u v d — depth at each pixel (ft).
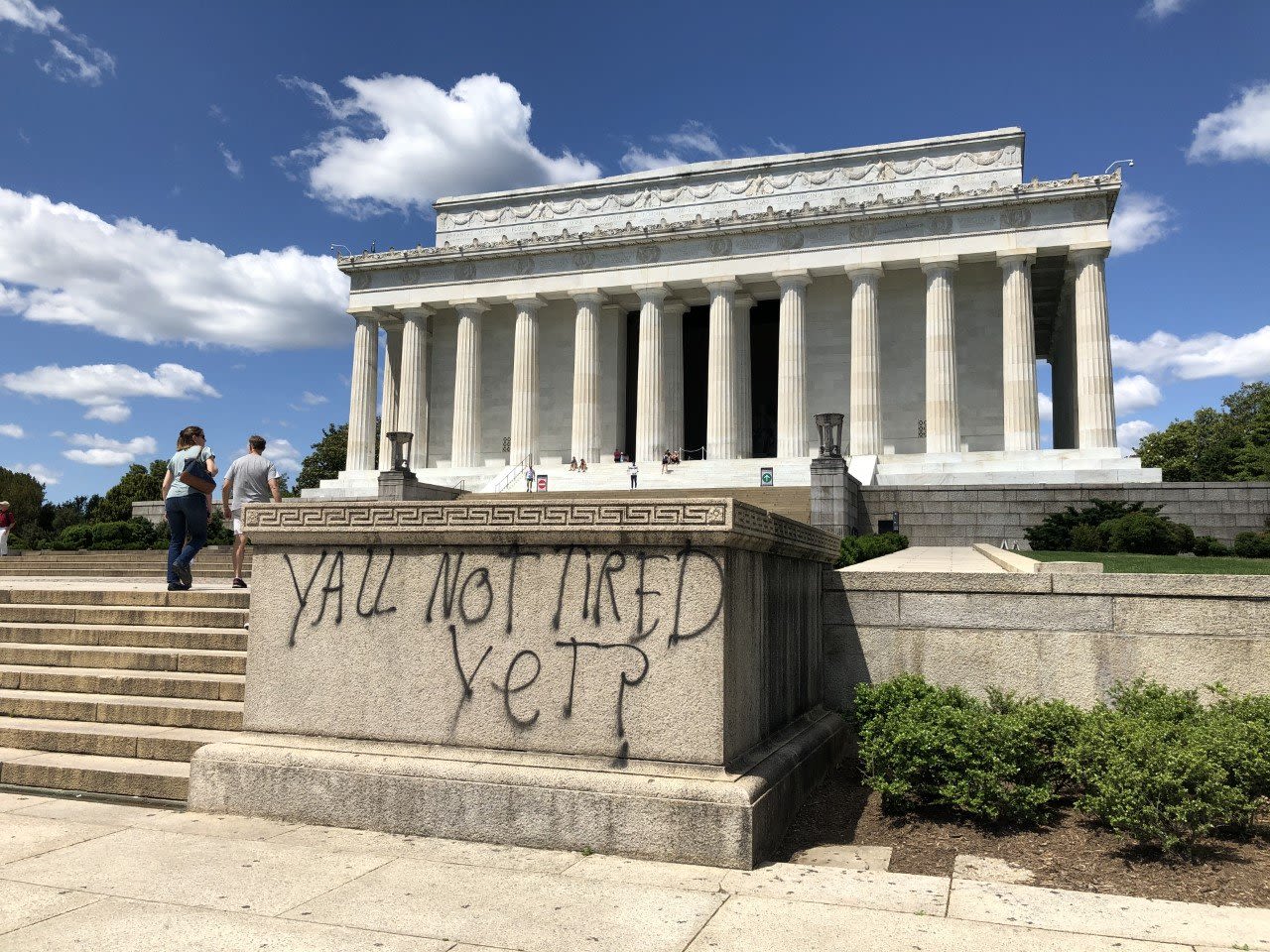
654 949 18.76
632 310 225.56
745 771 25.57
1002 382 189.26
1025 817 27.76
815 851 26.17
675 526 25.39
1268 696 30.30
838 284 200.75
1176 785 24.75
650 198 213.46
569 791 25.02
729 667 25.49
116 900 20.98
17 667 40.63
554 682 26.37
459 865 23.71
